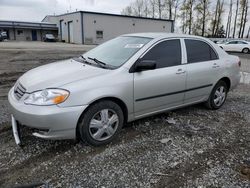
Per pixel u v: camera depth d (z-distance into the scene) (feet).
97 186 8.21
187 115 14.66
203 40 14.60
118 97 10.57
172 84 12.54
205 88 14.53
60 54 52.06
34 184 8.16
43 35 161.99
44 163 9.36
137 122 13.23
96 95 9.87
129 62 11.16
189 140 11.52
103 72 10.64
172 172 9.05
